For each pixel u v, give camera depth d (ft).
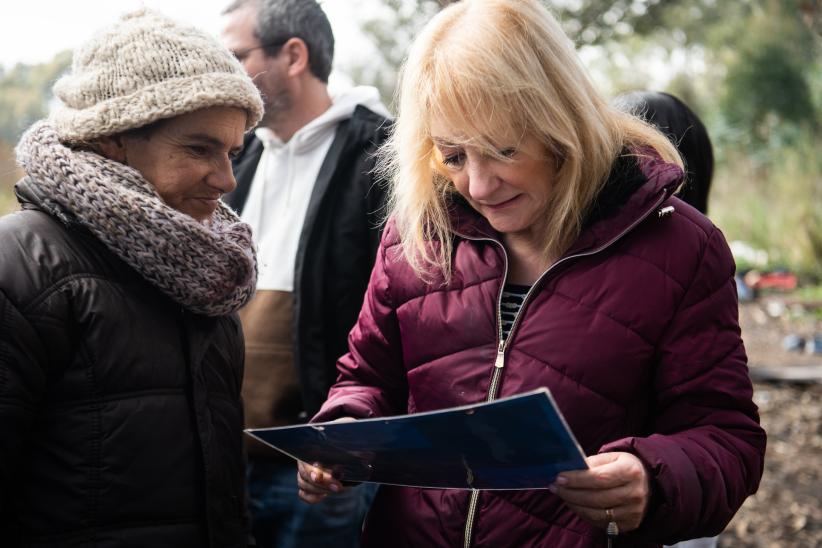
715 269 5.58
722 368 5.50
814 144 46.65
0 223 5.33
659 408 5.65
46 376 5.22
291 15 9.24
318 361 9.00
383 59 41.52
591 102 5.60
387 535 5.98
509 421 4.46
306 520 9.15
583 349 5.46
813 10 50.60
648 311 5.46
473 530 5.63
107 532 5.35
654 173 5.56
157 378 5.57
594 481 4.84
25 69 26.40
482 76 5.23
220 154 5.75
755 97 50.88
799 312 32.63
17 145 5.78
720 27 50.19
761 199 44.88
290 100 9.41
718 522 5.29
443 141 5.47
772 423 20.08
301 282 9.01
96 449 5.31
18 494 5.31
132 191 5.45
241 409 6.41
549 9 5.77
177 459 5.61
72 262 5.36
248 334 9.27
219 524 5.86
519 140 5.37
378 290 6.27
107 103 5.44
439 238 5.97
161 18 5.69
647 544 5.57
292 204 9.41
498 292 5.72
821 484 16.31
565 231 5.68
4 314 5.03
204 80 5.50
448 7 5.69
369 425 4.82
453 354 5.78
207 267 5.72
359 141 9.25
